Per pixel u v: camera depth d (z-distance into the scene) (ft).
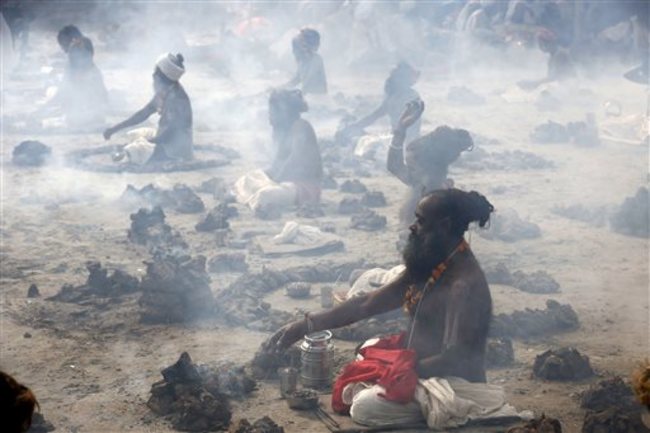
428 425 27.12
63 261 44.88
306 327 29.19
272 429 26.73
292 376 29.89
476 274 26.94
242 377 30.37
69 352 33.88
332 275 42.42
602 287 41.11
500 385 30.94
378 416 27.27
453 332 26.68
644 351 33.91
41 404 29.55
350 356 33.19
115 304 38.63
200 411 27.99
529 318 35.76
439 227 26.78
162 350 34.09
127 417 28.71
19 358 33.32
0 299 39.32
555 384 31.04
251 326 36.14
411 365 27.30
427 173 40.57
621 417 26.84
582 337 35.32
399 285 28.55
